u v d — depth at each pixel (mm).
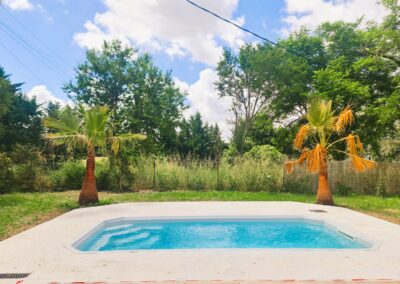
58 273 4148
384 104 16766
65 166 15203
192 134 47094
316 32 23422
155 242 7203
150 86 30766
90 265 4473
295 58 24641
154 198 12266
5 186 13844
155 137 30703
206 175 15523
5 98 23656
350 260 4730
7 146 24922
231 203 11047
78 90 29984
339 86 17156
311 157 10781
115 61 30203
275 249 5281
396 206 10844
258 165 15617
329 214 8945
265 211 9352
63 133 10453
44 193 13625
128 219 8383
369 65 17125
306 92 23641
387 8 15891
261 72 28141
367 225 7465
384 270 4289
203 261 4633
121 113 28859
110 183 14898
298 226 8531
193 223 8609
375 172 14984
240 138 35219
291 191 14938
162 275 4059
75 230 6805
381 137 19578
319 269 4312
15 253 5082
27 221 7895
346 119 10508
